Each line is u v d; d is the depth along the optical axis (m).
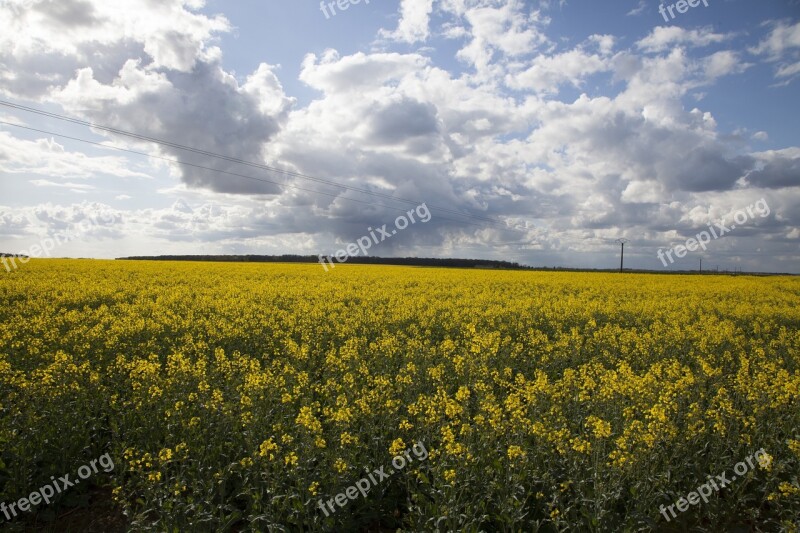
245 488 6.79
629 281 37.53
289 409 8.97
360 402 8.34
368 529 6.89
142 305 19.78
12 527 6.71
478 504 6.45
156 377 9.48
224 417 8.21
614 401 9.20
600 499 6.29
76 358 12.14
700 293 29.91
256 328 16.33
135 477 6.92
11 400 8.73
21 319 15.90
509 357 13.73
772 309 22.33
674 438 7.59
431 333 16.97
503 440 7.95
